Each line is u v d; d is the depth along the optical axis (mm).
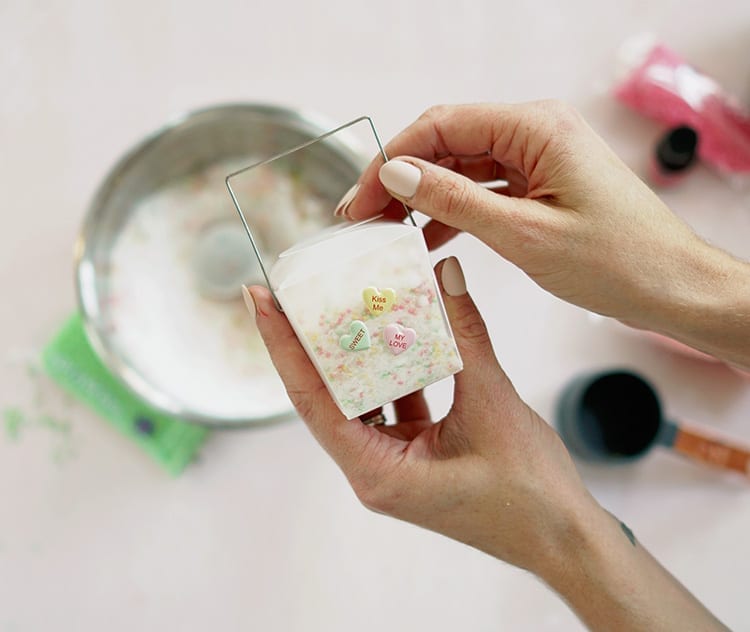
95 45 635
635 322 466
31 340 636
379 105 644
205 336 627
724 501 656
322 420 466
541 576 484
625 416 638
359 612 643
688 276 449
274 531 641
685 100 634
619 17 655
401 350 445
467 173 539
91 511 637
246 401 609
